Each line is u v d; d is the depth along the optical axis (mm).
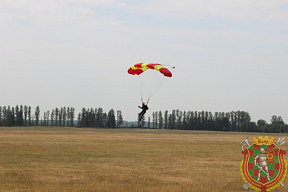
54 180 41000
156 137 146125
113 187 37125
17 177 42438
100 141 106250
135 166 52375
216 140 126812
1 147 78062
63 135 147000
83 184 38844
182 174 45656
